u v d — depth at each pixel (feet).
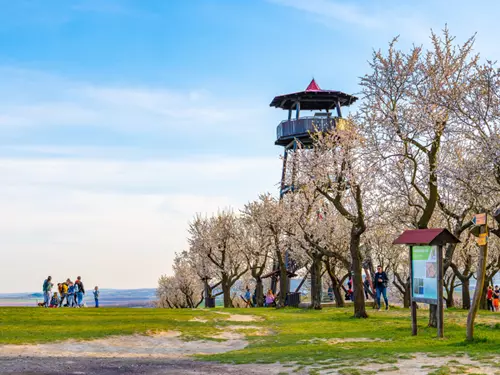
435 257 69.41
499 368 45.03
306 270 209.87
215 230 219.82
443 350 56.90
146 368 51.47
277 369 49.57
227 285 221.66
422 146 85.35
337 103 199.52
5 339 68.39
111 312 114.73
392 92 92.79
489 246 149.28
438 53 89.04
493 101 78.33
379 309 132.98
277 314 123.75
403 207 125.80
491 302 157.38
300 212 142.31
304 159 121.39
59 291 166.30
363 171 103.76
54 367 50.88
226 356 60.44
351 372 45.65
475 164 83.56
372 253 182.39
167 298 329.93
